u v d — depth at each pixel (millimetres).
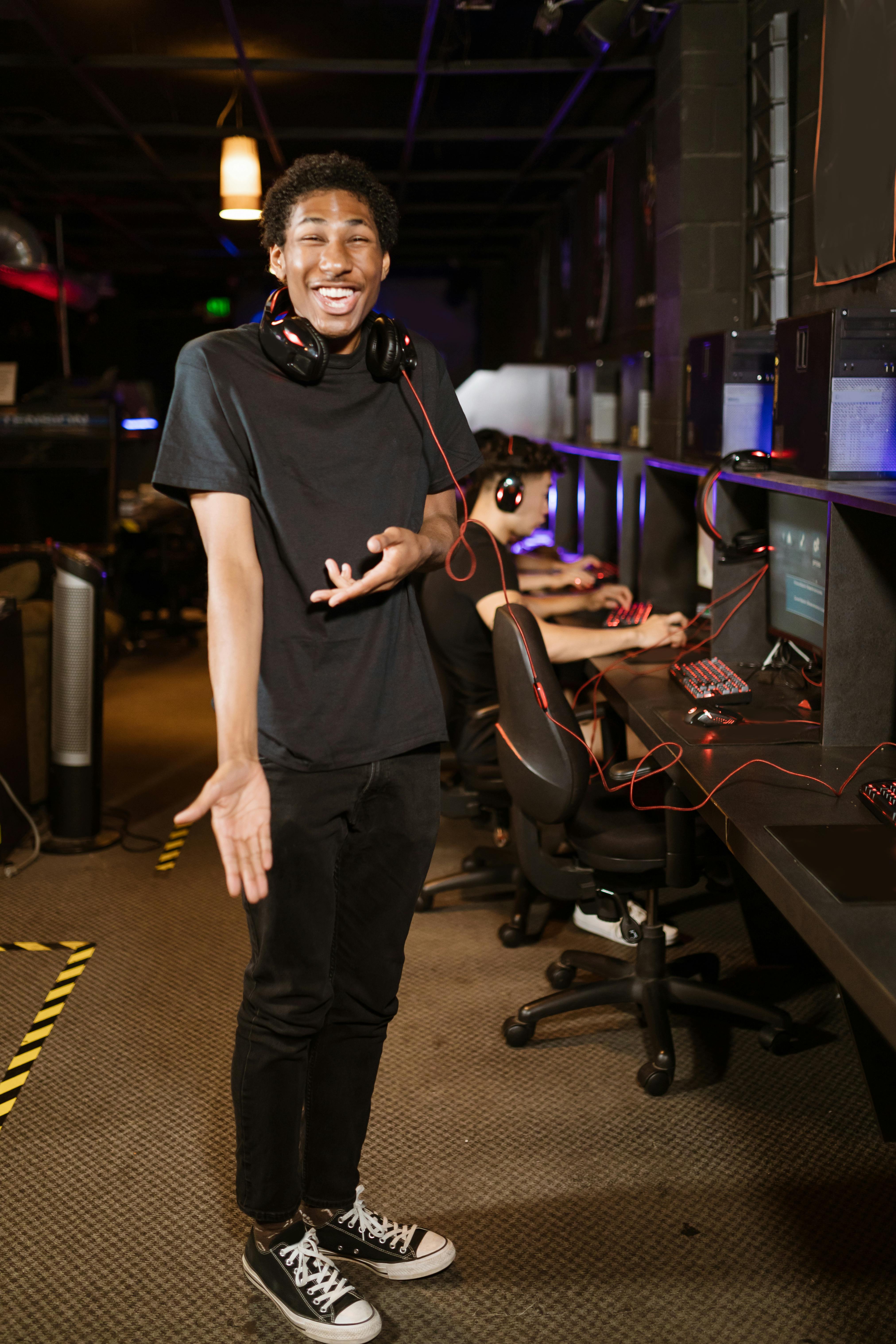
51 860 3549
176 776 4414
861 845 1572
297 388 1349
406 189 6777
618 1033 2455
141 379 12516
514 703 2207
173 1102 2189
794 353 2408
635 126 4758
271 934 1421
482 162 6270
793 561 2658
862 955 1219
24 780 3566
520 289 8664
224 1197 1909
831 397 2201
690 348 3336
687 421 3408
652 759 2160
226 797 1199
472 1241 1791
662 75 3883
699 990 2354
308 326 1314
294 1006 1444
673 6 3609
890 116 2584
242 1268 1737
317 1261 1584
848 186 2824
